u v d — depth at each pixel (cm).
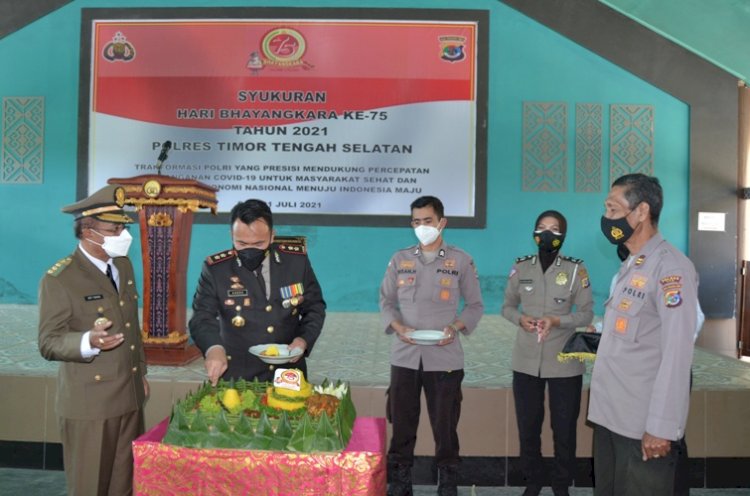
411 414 305
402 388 303
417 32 730
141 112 742
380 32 731
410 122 734
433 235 301
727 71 720
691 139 724
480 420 362
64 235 749
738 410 355
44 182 748
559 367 295
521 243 736
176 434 184
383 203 739
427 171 736
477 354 481
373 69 734
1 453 367
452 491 300
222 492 182
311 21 734
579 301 301
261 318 251
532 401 303
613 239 214
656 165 731
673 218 734
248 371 249
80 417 223
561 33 725
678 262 198
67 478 227
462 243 738
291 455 180
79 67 744
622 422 204
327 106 737
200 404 196
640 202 205
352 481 179
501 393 362
